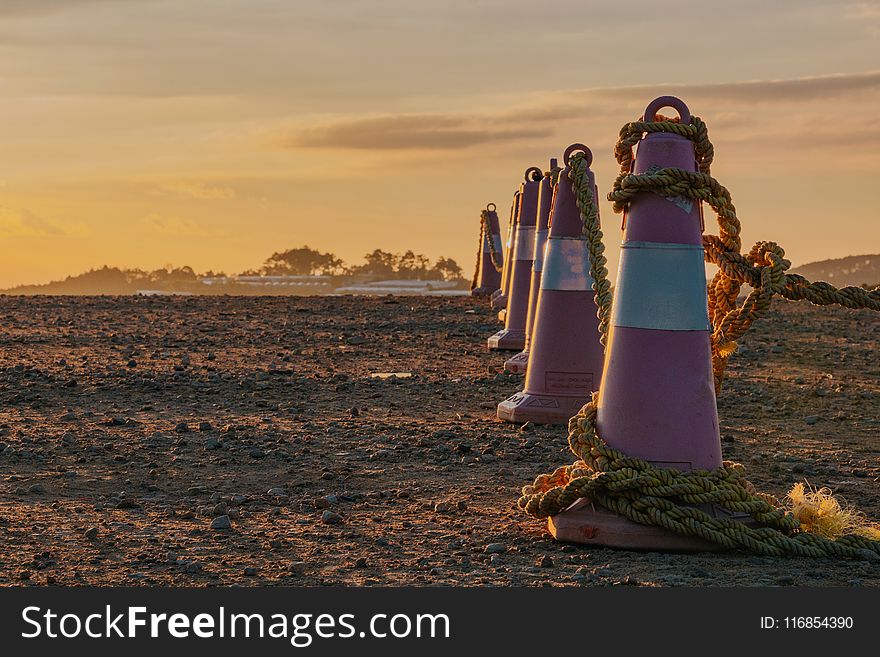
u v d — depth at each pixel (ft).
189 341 57.21
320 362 50.78
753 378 46.93
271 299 82.74
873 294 22.97
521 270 55.57
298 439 33.53
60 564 21.17
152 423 35.91
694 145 22.98
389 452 31.81
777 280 23.04
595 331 36.50
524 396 37.04
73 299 80.74
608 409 22.90
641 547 22.20
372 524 24.47
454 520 24.85
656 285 22.52
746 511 22.36
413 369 49.08
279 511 25.50
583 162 28.07
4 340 55.77
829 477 29.84
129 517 24.77
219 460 30.76
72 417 36.68
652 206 22.68
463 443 33.06
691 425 22.33
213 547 22.49
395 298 85.66
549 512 23.29
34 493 26.86
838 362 51.65
